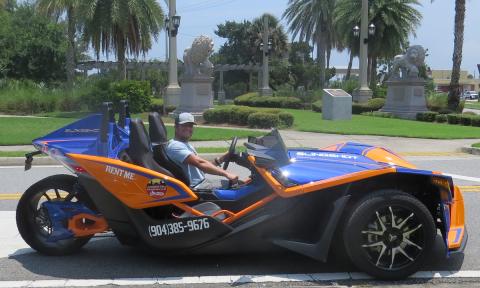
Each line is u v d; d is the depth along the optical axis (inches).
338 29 1831.9
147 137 215.6
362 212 188.9
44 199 303.0
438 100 1357.0
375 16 1716.3
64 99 1195.3
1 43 1621.6
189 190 204.7
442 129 853.8
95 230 222.7
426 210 191.3
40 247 225.3
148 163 211.0
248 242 204.1
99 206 211.8
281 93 1706.4
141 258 222.1
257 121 842.8
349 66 2229.3
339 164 209.6
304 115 1181.1
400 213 192.1
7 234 259.0
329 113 1024.9
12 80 1432.1
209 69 1011.3
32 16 1739.7
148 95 1168.2
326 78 2566.4
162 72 2443.4
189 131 223.6
